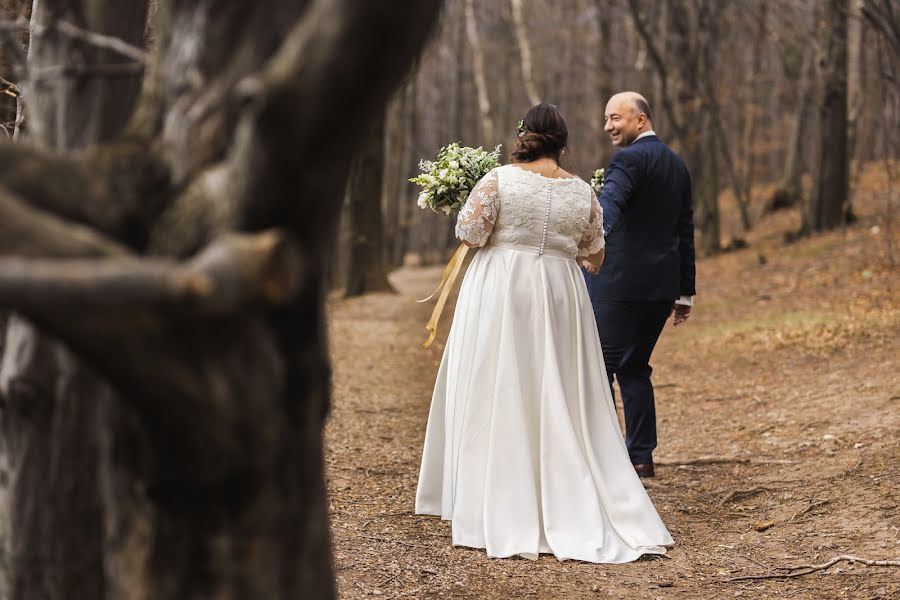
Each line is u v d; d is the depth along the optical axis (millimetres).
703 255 21797
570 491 4473
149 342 1485
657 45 25766
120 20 2096
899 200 19719
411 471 6172
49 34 2107
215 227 1682
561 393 4590
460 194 5230
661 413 8172
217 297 1440
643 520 4520
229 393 1603
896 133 17922
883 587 3777
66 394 2027
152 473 1705
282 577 1781
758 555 4383
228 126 1759
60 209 1714
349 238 18547
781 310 13047
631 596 3867
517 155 4879
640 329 5844
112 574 1849
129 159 1780
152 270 1434
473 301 4801
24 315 1458
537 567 4215
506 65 35312
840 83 19625
